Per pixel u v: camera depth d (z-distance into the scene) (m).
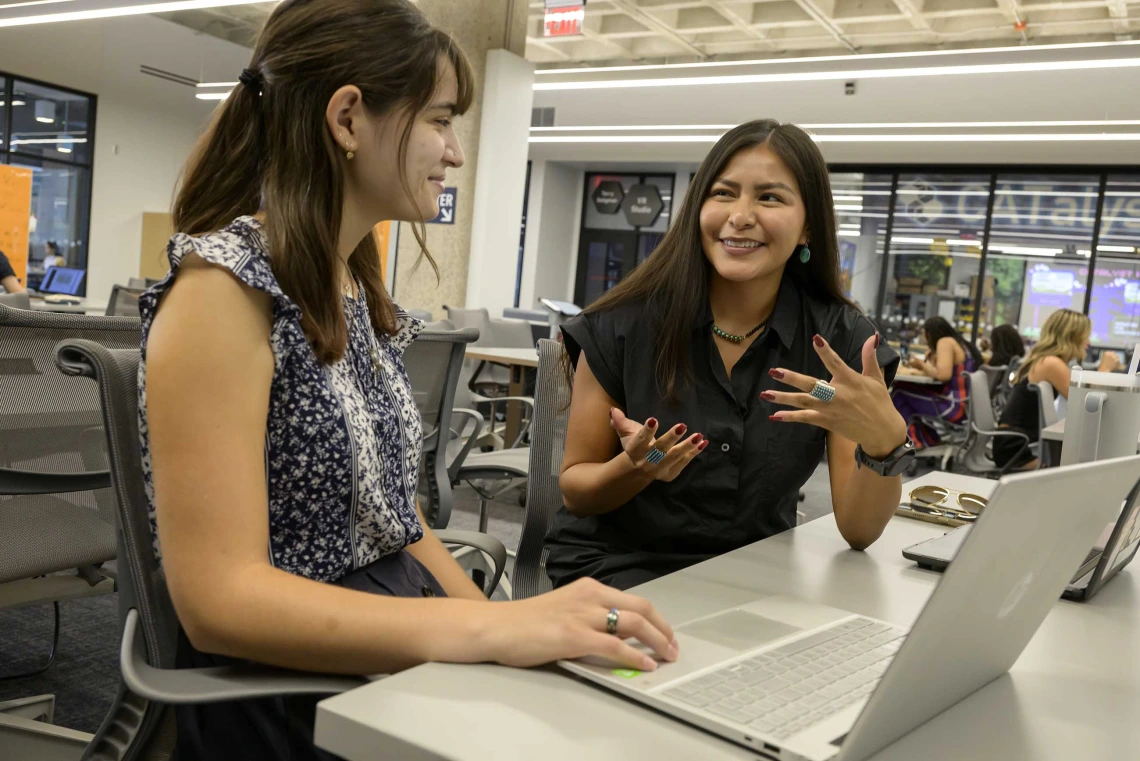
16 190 9.77
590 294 15.03
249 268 0.79
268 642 0.72
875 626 0.84
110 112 11.16
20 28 9.87
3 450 1.47
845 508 1.19
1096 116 8.20
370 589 0.89
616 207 14.62
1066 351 5.34
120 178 11.41
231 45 11.09
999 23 8.16
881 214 11.80
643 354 1.35
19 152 10.41
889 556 1.18
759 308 1.38
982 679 0.73
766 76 7.20
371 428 0.91
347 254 0.96
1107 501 0.70
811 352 1.37
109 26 10.64
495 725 0.58
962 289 11.45
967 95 8.72
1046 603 0.73
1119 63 6.01
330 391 0.86
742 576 1.02
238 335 0.77
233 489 0.75
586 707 0.62
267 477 0.83
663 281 1.37
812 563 1.11
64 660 2.21
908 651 0.53
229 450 0.75
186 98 11.91
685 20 8.80
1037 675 0.78
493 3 7.45
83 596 1.67
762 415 1.33
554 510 1.62
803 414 1.05
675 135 10.62
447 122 0.96
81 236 11.17
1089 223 10.73
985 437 5.54
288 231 0.84
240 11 9.98
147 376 0.75
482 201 7.50
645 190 14.32
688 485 1.31
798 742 0.56
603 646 0.67
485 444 4.57
